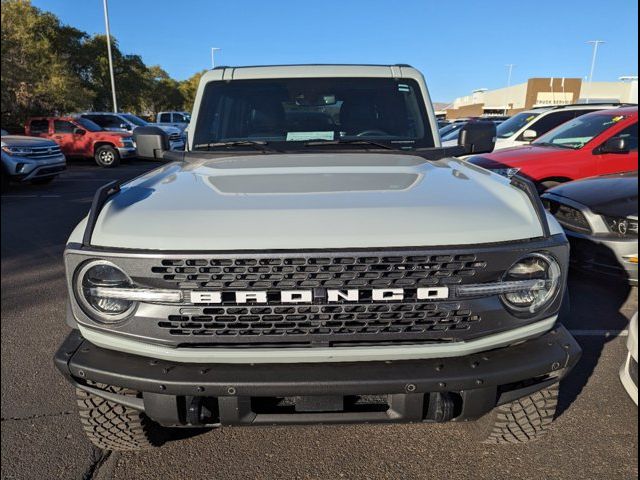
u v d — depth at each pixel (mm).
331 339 1847
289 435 2719
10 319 4301
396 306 1835
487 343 1914
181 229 1832
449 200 2043
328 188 2199
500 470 2436
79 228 2012
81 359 1938
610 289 4707
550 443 2609
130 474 2439
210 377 1840
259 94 3420
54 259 6090
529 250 1856
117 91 37750
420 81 3482
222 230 1813
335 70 3496
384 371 1865
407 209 1931
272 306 1814
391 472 2441
